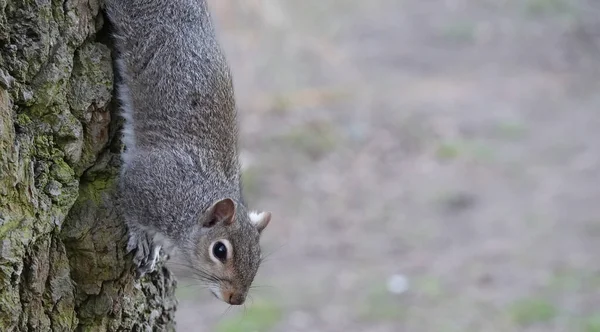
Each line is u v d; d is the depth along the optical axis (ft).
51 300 16.24
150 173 18.37
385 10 98.37
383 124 67.10
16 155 14.96
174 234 19.08
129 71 18.12
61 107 16.21
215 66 19.45
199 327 40.60
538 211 53.01
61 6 16.08
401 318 41.24
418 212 53.88
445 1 100.83
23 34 15.44
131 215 17.92
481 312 41.52
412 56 85.15
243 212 20.67
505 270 45.85
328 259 48.32
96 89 16.99
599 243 48.37
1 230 14.73
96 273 17.11
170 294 20.81
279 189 56.90
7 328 15.01
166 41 18.52
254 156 60.75
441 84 77.20
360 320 41.09
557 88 75.20
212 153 19.62
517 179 57.77
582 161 59.98
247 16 62.85
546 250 47.98
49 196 16.01
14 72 15.33
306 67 75.10
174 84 18.75
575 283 43.86
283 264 47.60
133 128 18.37
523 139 64.49
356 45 87.35
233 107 20.15
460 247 49.08
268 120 66.64
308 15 78.38
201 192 19.34
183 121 19.01
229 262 20.22
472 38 89.86
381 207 54.70
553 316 40.70
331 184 57.93
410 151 62.95
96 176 17.44
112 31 17.81
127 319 18.20
